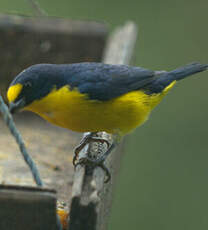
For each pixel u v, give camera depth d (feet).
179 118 56.13
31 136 34.78
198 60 59.26
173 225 51.47
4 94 39.06
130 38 41.70
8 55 38.99
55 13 54.29
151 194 52.85
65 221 20.45
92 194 19.20
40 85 24.53
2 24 38.52
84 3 56.54
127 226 50.80
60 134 35.73
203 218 50.67
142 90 27.22
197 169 54.29
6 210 18.75
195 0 62.49
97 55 39.88
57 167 30.45
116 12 59.26
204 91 58.54
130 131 27.20
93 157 24.62
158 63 59.06
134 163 54.08
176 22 60.49
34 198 18.71
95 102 24.99
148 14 61.11
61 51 39.58
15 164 30.50
